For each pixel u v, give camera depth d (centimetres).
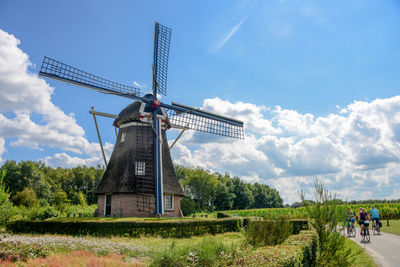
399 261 1134
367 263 1084
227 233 1862
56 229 1906
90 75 2478
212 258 704
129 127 2806
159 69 3017
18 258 945
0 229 1172
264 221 1074
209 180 7531
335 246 916
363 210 1761
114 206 2567
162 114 2834
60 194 6775
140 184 2558
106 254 1067
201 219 1988
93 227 1850
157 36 3033
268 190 13362
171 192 2691
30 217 2662
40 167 9475
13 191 6412
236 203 10144
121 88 2650
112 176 2680
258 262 630
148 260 911
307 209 966
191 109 3020
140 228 1814
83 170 9894
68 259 923
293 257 671
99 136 2741
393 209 4059
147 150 2717
